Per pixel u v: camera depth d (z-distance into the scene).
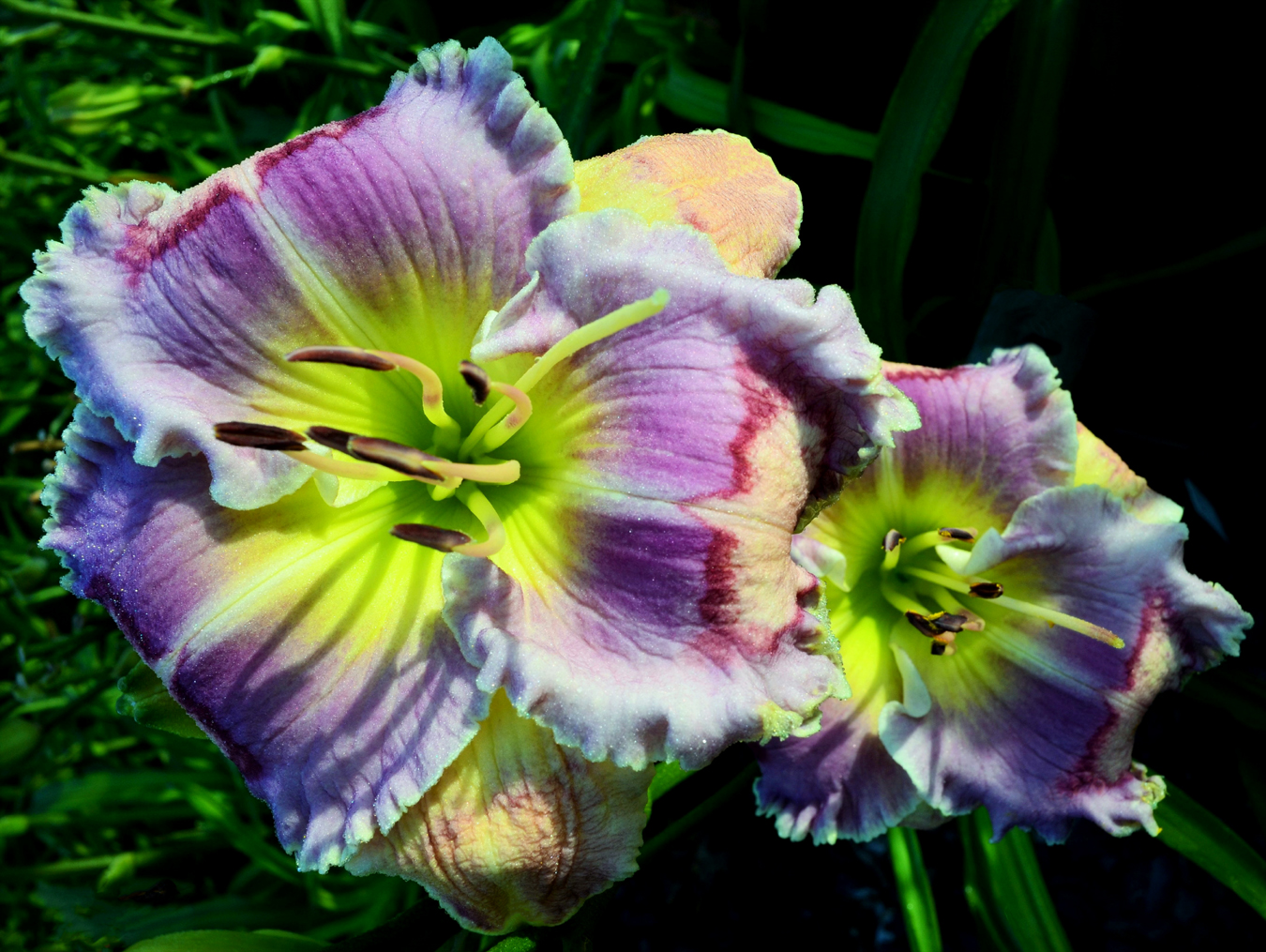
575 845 0.18
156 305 0.17
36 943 0.34
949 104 0.28
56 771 0.34
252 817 0.34
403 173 0.17
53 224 0.40
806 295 0.16
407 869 0.17
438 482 0.16
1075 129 0.33
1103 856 0.34
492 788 0.17
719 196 0.19
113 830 0.34
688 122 0.37
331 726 0.17
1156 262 0.35
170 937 0.23
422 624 0.17
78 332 0.17
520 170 0.17
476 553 0.16
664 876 0.35
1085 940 0.33
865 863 0.34
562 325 0.17
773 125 0.32
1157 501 0.25
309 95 0.42
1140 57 0.33
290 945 0.23
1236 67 0.32
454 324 0.18
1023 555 0.23
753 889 0.34
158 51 0.39
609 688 0.16
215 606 0.17
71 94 0.38
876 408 0.16
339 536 0.18
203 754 0.34
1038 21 0.29
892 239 0.29
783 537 0.16
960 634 0.24
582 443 0.17
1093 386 0.37
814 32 0.35
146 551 0.17
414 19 0.38
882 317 0.30
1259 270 0.34
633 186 0.18
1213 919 0.33
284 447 0.16
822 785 0.23
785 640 0.16
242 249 0.17
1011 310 0.29
